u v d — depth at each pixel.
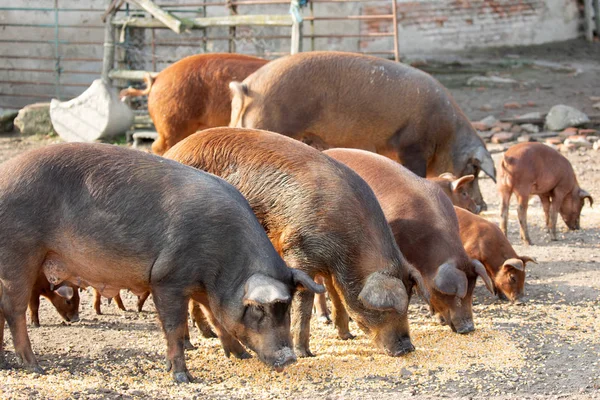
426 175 11.11
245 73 11.73
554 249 10.66
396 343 6.90
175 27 15.73
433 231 7.46
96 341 7.44
